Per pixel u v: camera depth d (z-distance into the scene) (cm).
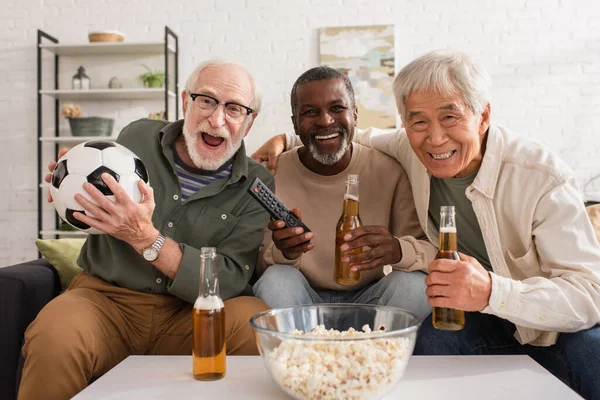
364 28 397
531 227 138
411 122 137
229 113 159
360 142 200
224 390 97
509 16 393
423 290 149
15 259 422
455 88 131
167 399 92
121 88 405
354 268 138
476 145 137
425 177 158
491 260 145
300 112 177
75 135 393
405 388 97
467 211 154
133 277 152
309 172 187
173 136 165
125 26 417
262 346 92
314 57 405
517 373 105
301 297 161
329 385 85
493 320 157
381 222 181
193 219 159
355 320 109
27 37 421
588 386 116
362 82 397
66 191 119
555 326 117
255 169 171
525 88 393
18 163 423
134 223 125
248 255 162
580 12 388
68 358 125
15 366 172
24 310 177
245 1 410
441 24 397
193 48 413
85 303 139
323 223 182
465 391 96
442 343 146
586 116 389
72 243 209
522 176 139
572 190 135
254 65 410
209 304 103
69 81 421
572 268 127
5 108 423
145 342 153
